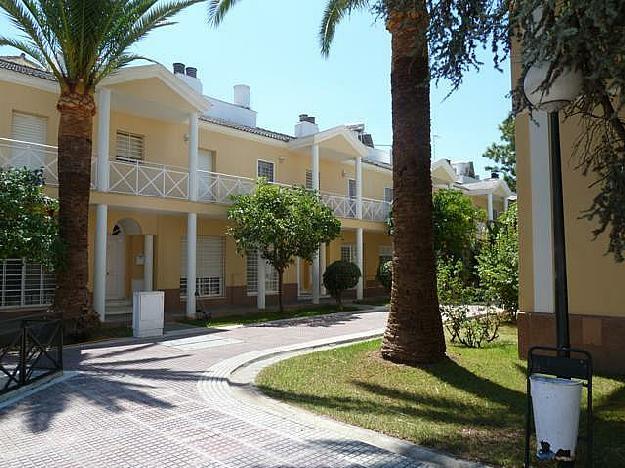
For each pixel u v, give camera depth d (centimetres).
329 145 2139
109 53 1152
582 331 808
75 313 1092
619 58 376
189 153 1605
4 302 1334
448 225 2123
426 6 579
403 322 824
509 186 3681
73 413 579
